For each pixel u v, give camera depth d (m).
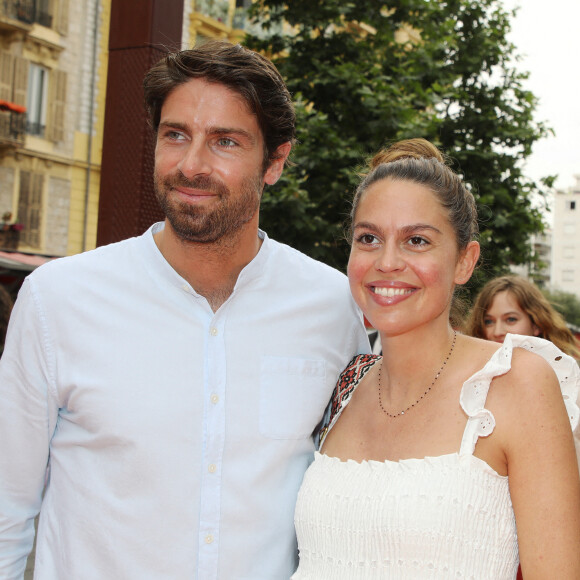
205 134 1.76
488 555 1.60
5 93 13.77
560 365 1.80
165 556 1.73
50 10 14.33
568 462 1.59
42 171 14.51
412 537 1.61
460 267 1.90
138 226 2.88
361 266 1.82
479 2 10.55
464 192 1.87
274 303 1.97
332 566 1.73
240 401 1.84
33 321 1.81
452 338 1.86
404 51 10.23
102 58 15.35
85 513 1.77
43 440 1.86
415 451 1.73
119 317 1.83
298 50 9.88
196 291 1.91
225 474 1.79
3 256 10.44
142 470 1.75
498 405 1.65
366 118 9.22
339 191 8.50
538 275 11.20
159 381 1.80
